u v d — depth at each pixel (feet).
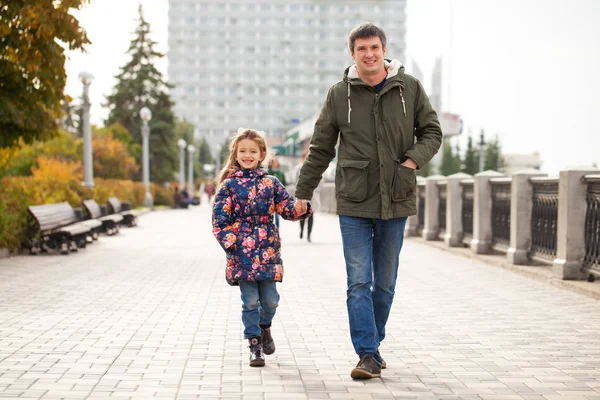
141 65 195.72
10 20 39.29
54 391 14.61
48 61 41.27
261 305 17.46
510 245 38.73
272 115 568.00
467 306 25.98
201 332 21.06
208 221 98.37
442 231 53.67
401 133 16.03
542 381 15.62
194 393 14.56
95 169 139.85
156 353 18.24
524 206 36.83
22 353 18.11
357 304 15.83
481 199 43.32
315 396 14.38
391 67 16.16
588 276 30.25
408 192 16.02
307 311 25.00
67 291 29.53
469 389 14.93
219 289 30.50
